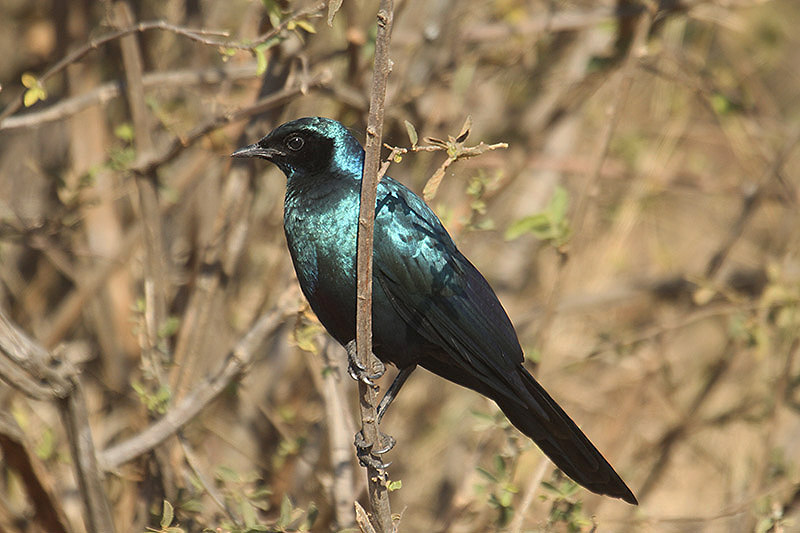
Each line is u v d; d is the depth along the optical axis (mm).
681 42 14344
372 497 7039
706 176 14469
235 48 8070
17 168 13328
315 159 7957
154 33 12484
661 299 14852
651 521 10117
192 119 12484
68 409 7664
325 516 10656
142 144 9805
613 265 14422
